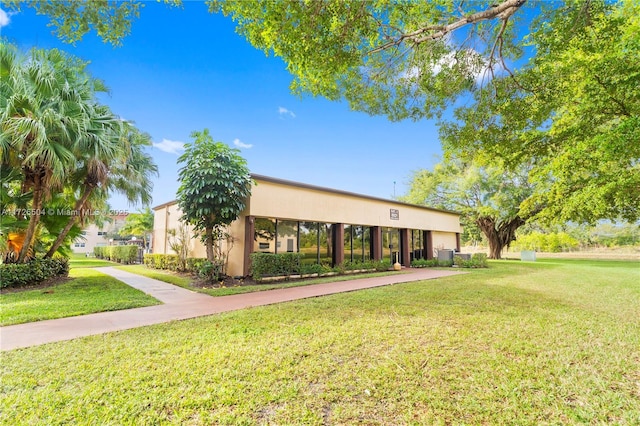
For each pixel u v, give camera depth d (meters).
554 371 3.32
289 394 2.81
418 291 8.37
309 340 4.24
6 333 4.54
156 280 10.86
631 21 5.82
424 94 6.93
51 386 2.90
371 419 2.46
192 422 2.39
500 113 6.20
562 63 5.98
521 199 23.84
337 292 8.30
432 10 5.22
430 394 2.83
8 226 8.70
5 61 7.63
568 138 7.55
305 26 4.31
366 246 15.10
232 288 8.80
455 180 26.42
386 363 3.50
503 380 3.12
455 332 4.62
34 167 7.98
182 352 3.77
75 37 4.18
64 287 8.91
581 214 9.95
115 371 3.23
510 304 6.64
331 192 12.99
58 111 7.89
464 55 6.18
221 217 9.62
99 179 9.38
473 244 43.41
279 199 11.14
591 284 9.80
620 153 6.23
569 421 2.47
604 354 3.78
